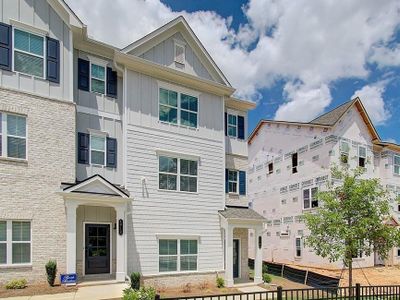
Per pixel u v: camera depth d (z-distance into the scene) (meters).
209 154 20.73
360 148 30.09
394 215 31.55
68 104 16.28
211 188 20.52
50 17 16.27
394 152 32.50
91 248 16.83
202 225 19.80
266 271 25.09
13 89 14.98
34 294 13.48
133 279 15.61
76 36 17.23
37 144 15.32
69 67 16.56
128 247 17.09
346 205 16.42
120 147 18.27
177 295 16.73
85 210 16.80
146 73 18.92
